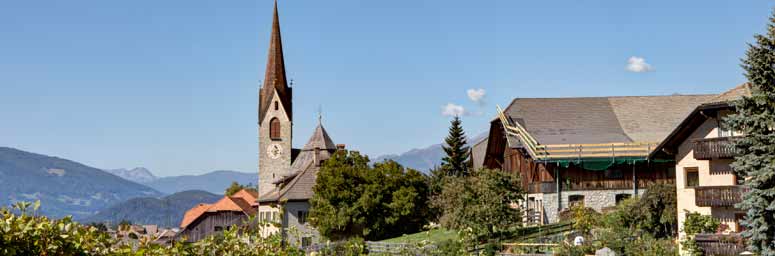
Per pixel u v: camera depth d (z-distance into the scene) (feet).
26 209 40.86
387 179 229.45
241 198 362.33
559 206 199.72
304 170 277.85
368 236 226.99
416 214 230.68
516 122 216.74
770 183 99.60
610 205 199.72
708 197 131.03
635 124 216.33
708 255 120.37
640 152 198.49
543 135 212.02
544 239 158.81
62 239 40.63
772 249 100.22
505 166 234.99
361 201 222.89
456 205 170.19
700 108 133.49
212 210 333.62
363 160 234.79
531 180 209.26
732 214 132.67
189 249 49.08
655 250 129.18
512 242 159.74
